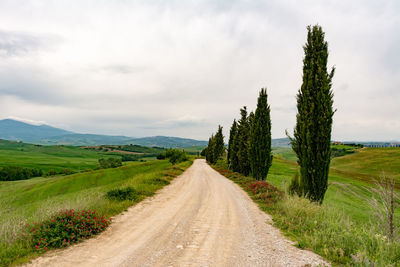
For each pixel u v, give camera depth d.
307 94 12.52
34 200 34.81
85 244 6.07
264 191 15.25
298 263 4.98
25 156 127.81
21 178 69.75
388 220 6.12
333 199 20.08
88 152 181.38
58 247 5.81
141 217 9.09
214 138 63.72
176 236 6.84
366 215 13.55
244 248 5.95
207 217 9.41
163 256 5.32
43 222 6.79
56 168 89.81
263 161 22.39
